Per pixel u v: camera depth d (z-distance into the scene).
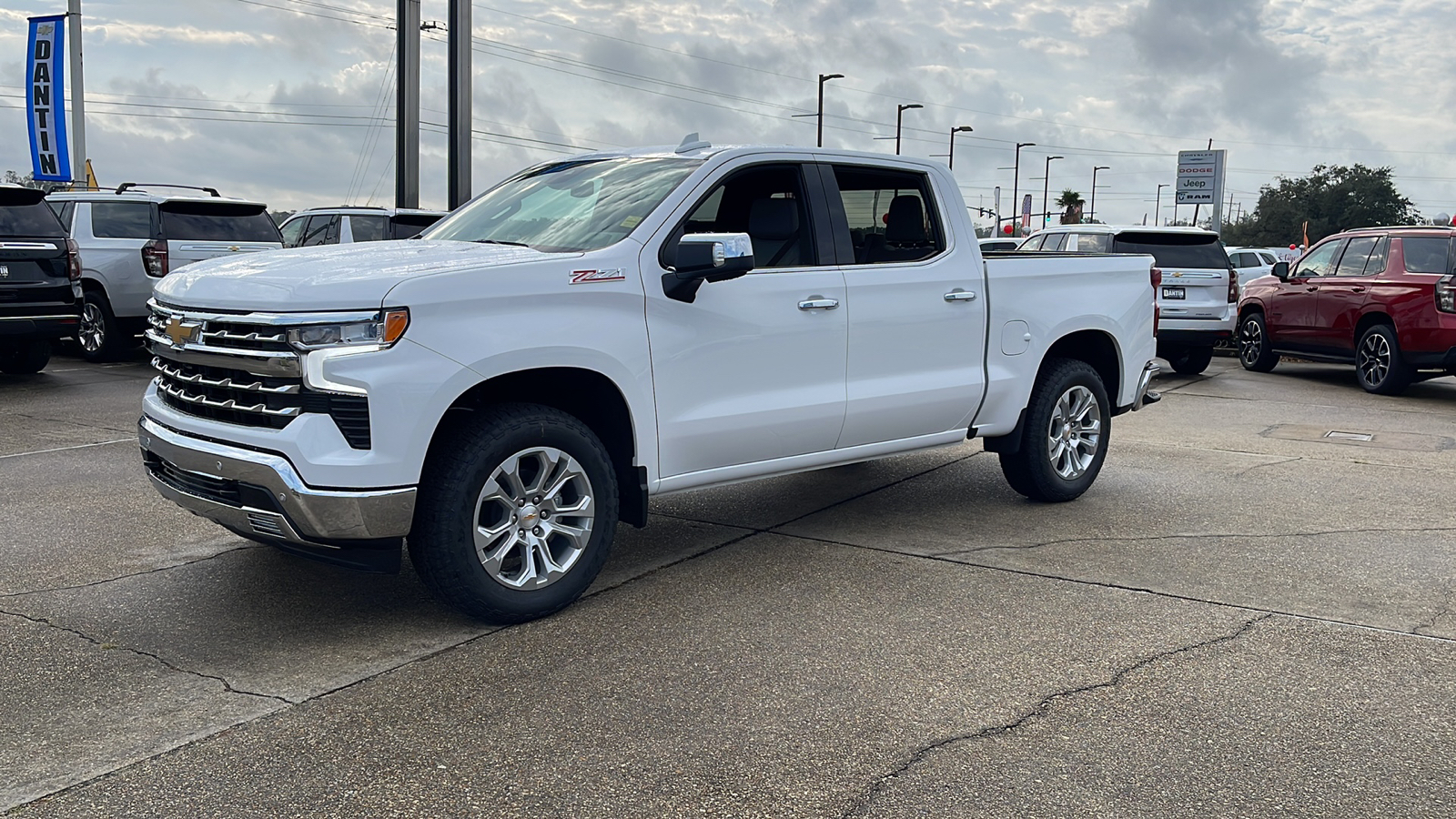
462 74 18.22
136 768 3.14
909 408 5.57
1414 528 5.96
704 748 3.29
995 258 6.04
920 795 3.01
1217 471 7.52
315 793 3.01
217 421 4.17
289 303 3.86
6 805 2.93
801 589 4.81
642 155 5.31
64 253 10.63
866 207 5.54
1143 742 3.34
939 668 3.91
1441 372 12.25
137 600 4.60
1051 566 5.18
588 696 3.65
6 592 4.69
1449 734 3.41
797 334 5.07
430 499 4.05
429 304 3.95
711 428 4.82
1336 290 12.93
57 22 21.38
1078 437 6.54
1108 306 6.54
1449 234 11.95
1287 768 3.18
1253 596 4.75
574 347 4.30
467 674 3.83
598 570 4.53
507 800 2.98
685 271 4.48
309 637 4.19
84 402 9.94
